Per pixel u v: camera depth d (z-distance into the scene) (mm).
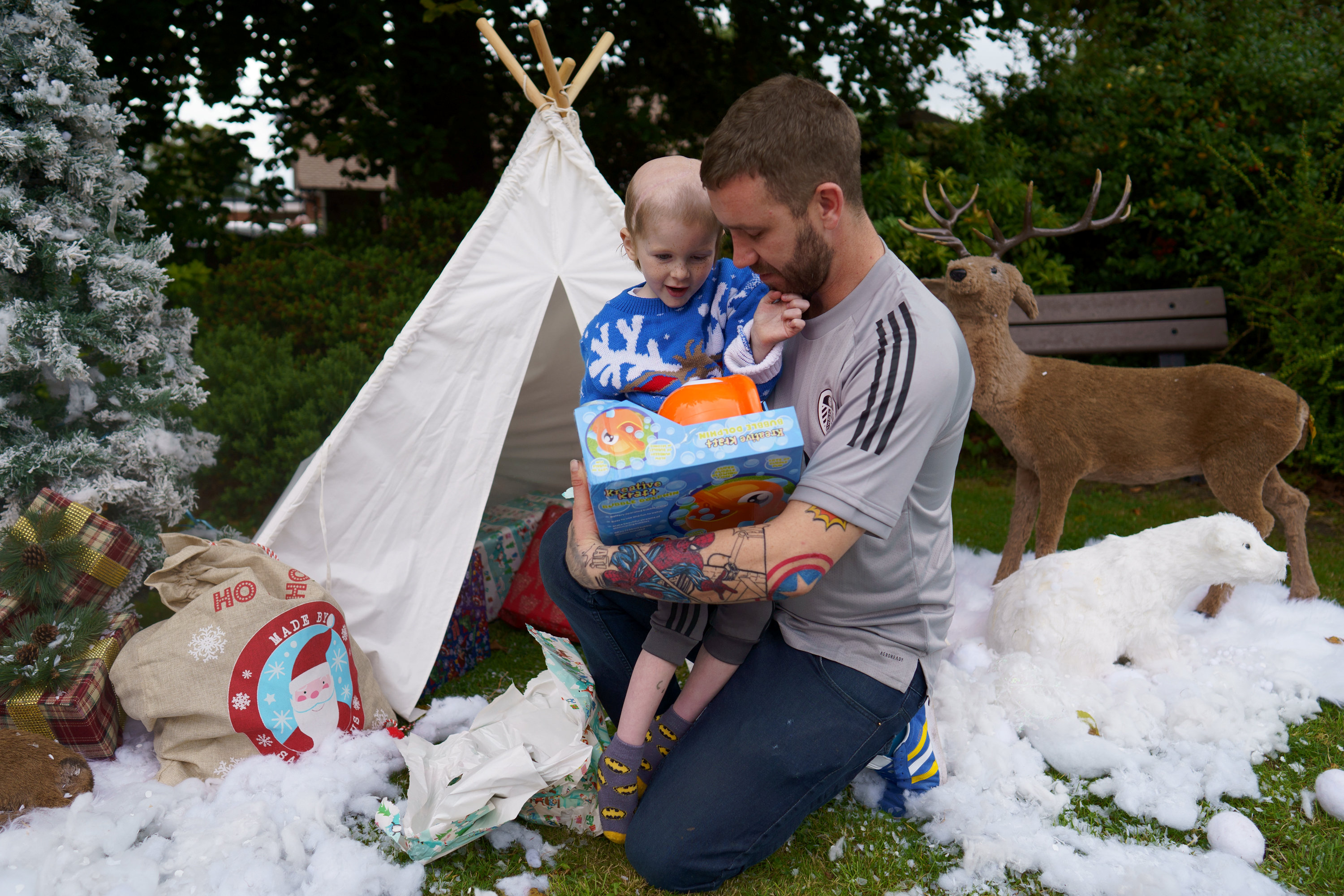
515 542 4008
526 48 7770
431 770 2377
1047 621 3139
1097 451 3820
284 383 5383
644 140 7852
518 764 2244
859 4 8023
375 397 3000
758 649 2248
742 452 1773
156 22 6828
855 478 1838
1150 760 2652
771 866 2285
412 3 7102
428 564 3160
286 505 3039
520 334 3160
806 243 1853
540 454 4445
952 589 2307
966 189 6750
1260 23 7203
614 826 2227
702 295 2172
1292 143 6195
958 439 2104
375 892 2172
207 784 2592
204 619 2650
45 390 4387
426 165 7477
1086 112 7852
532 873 2281
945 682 2961
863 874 2252
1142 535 3312
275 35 7309
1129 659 3332
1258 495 3691
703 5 7938
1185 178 6691
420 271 6422
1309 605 3773
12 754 2451
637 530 1960
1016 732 2871
